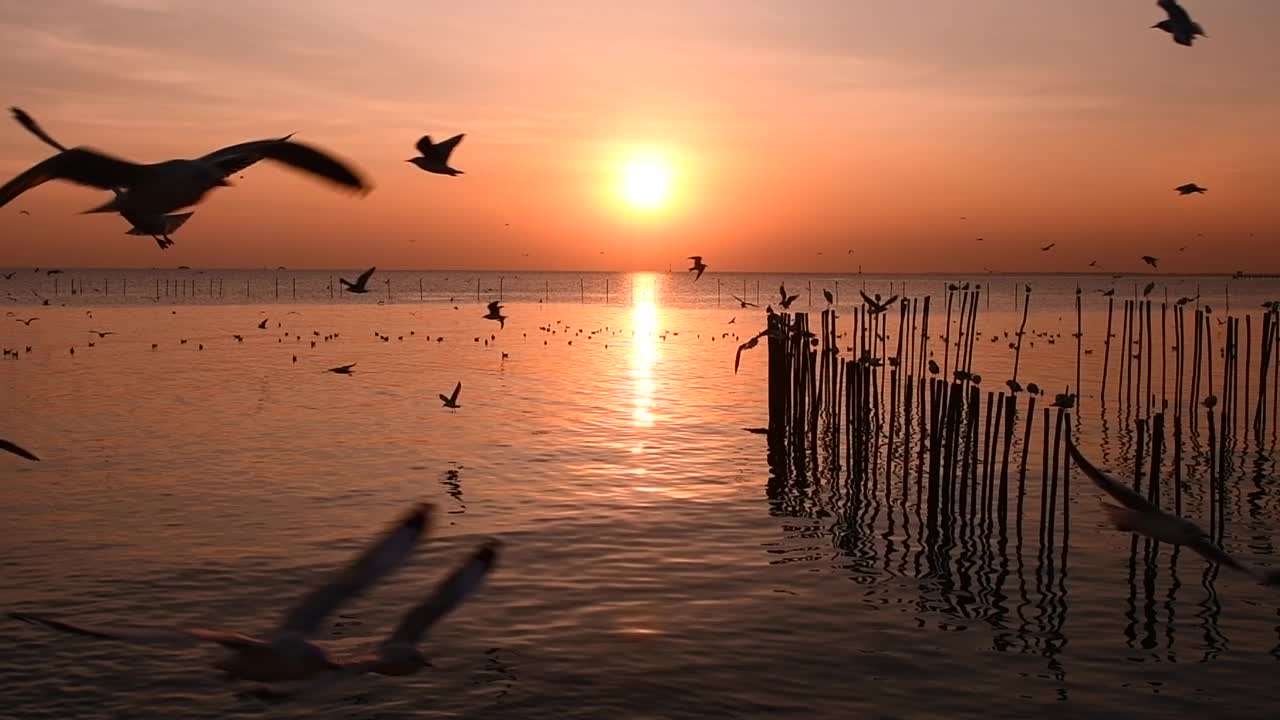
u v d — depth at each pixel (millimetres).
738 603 24109
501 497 34219
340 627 22250
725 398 59062
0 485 35156
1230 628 22828
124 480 36188
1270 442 43938
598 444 44062
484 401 57219
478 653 20906
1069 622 23203
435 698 18922
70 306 162000
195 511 31922
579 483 36438
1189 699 19281
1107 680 20156
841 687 19672
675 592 24781
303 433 46125
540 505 33156
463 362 79812
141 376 67312
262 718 18094
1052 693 19531
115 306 164875
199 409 53000
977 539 29609
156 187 6543
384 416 51312
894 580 26000
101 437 44562
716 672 20203
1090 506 33188
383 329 116938
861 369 36531
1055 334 105562
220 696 18812
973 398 30703
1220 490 30062
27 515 31172
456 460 40438
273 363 76875
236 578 25406
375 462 39844
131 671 19750
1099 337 101375
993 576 26359
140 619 22609
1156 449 27172
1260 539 29594
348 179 6449
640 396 59781
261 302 191125
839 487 36219
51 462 39156
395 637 4926
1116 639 22219
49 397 56781
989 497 30484
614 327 126000
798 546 28922
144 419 49594
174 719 17938
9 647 20766
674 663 20547
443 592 5090
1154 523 7801
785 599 24453
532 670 20141
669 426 48938
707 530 30453
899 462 40500
